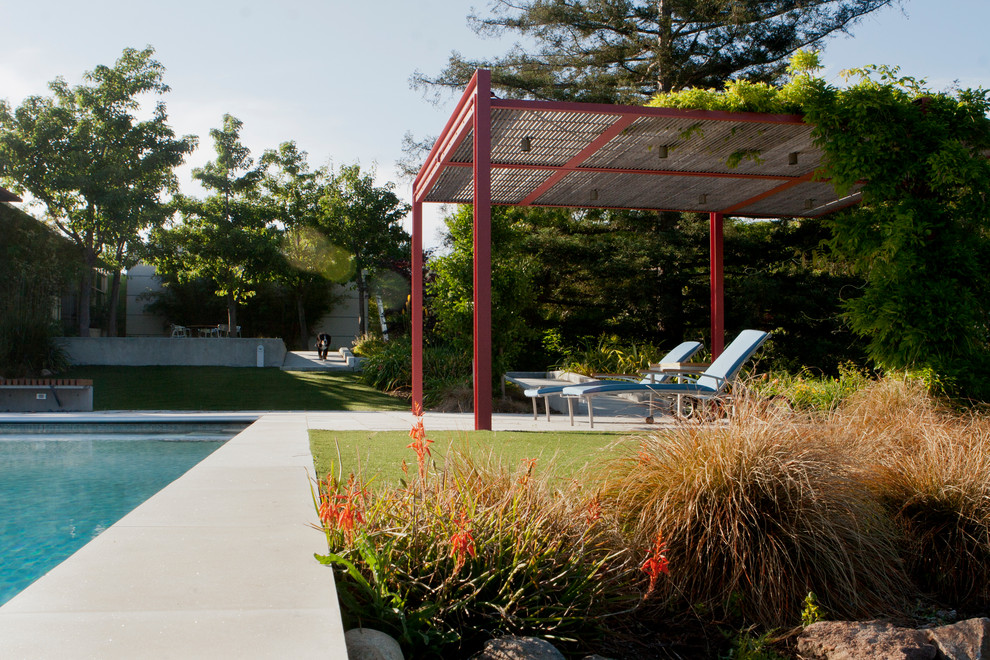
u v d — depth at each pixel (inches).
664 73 649.6
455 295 521.0
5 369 520.1
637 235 683.4
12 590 122.3
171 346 661.3
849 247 324.8
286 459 180.2
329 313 1437.0
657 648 104.0
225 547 94.7
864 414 193.5
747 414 139.9
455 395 468.4
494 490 116.8
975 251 301.6
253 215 1122.7
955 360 291.1
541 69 690.2
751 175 379.6
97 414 333.1
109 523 167.8
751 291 629.9
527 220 754.8
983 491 134.4
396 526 101.0
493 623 92.0
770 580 112.9
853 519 121.6
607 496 130.8
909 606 122.9
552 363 667.4
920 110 308.0
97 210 908.0
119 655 58.9
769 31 622.2
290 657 59.4
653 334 682.2
